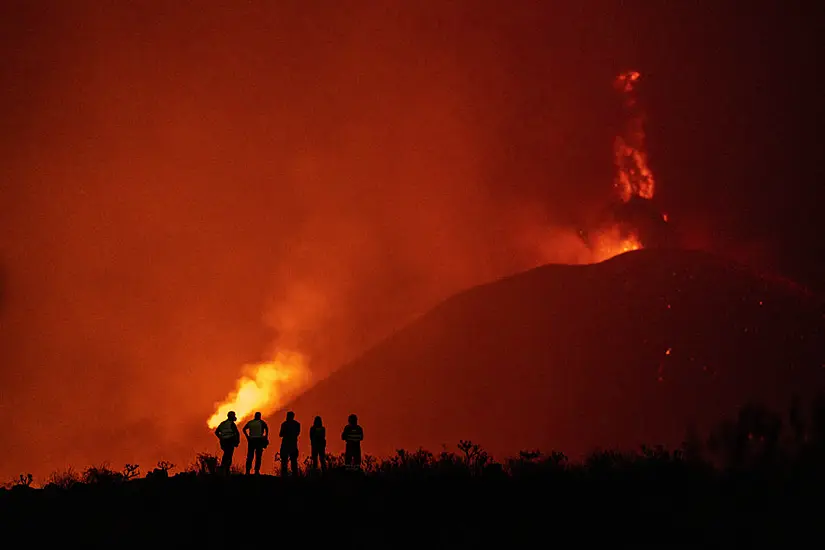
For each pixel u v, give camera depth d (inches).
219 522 761.6
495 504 783.1
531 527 710.5
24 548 699.4
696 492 768.3
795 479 772.6
